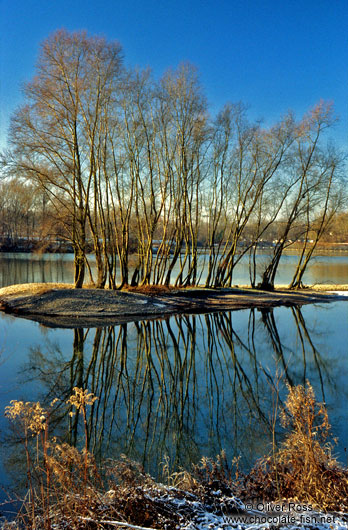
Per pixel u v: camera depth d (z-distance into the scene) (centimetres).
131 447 669
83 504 356
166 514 346
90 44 2014
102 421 793
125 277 2589
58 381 1067
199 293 2625
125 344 1533
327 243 3350
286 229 2900
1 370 1146
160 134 2483
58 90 1991
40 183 2073
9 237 6394
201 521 339
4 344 1445
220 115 2692
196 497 385
